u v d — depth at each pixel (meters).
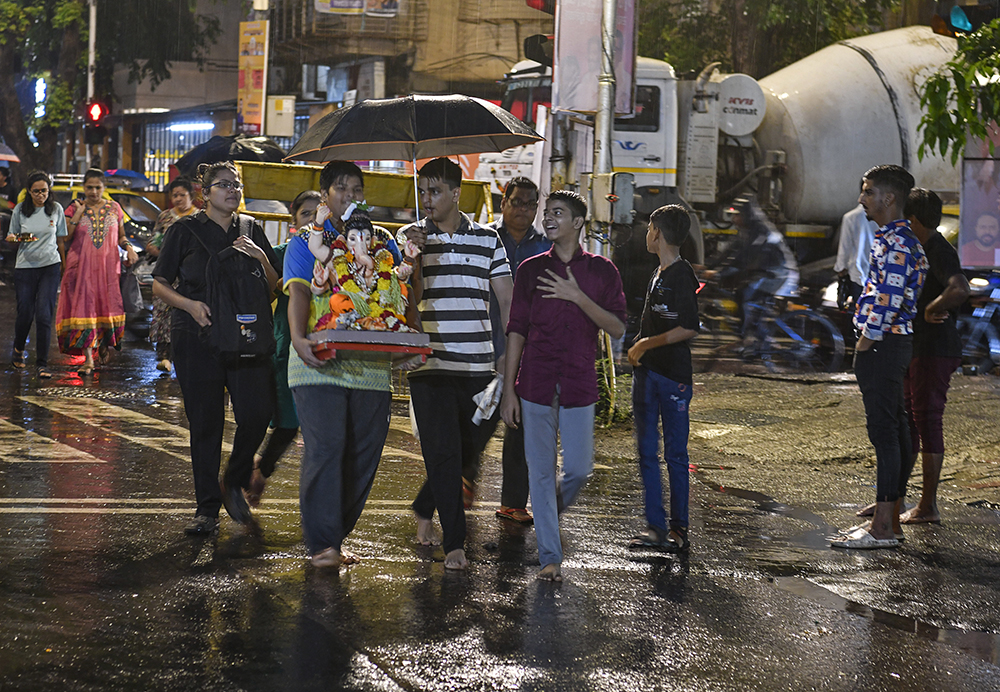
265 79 19.50
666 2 22.33
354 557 5.45
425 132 5.46
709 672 4.18
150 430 8.81
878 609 5.12
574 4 10.34
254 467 6.45
